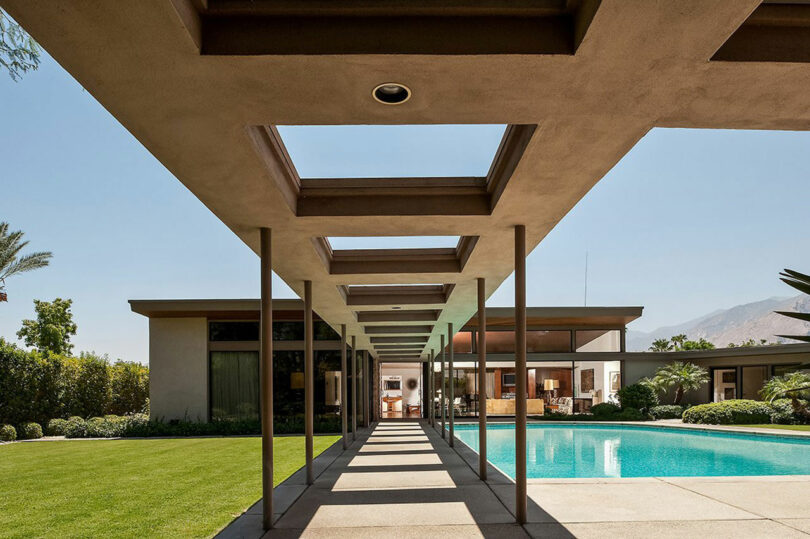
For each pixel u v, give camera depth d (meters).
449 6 2.69
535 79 3.02
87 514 6.70
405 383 29.11
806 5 2.82
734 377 21.94
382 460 10.51
